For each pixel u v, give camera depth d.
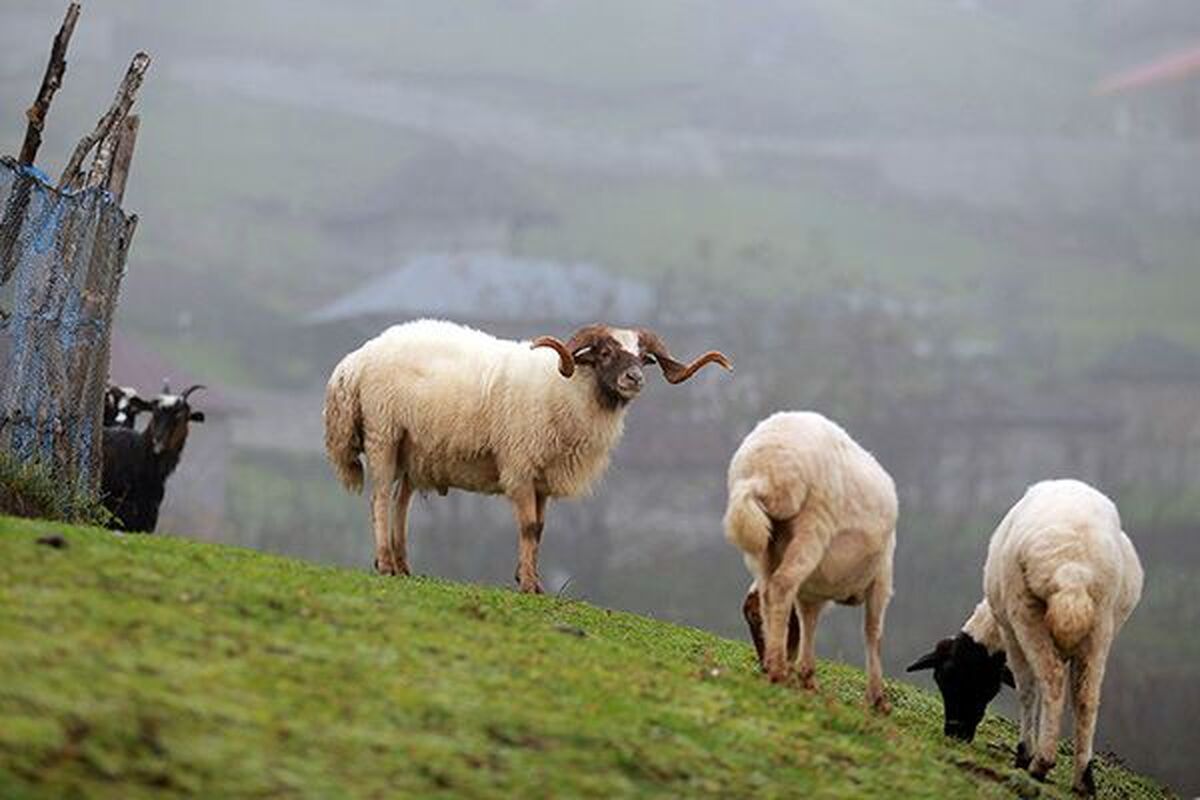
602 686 10.89
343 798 8.37
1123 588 13.26
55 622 9.46
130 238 16.55
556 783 9.22
